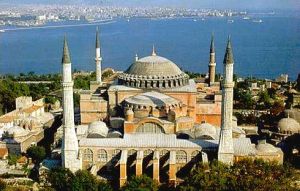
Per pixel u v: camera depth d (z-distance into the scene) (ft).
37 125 599.98
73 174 414.21
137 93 501.56
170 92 498.69
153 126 467.11
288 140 525.75
